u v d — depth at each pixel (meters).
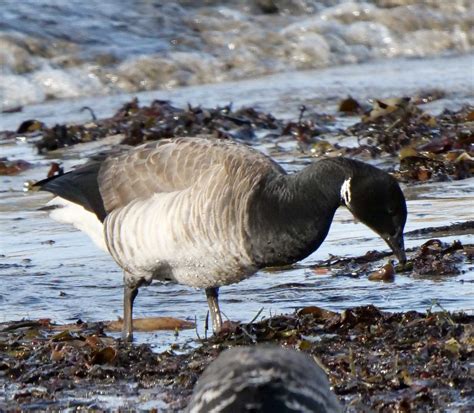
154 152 12.85
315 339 11.95
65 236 17.23
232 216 11.89
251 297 13.89
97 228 13.19
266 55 31.77
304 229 11.77
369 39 33.50
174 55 30.64
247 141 22.91
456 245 15.04
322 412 7.11
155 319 12.97
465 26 34.56
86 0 32.25
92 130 23.78
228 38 31.95
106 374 11.23
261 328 12.26
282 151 21.89
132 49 30.59
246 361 7.21
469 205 17.48
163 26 31.84
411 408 10.00
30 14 30.89
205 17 32.66
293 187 11.79
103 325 12.99
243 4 33.56
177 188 12.38
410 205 17.59
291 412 6.91
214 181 12.06
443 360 10.95
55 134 23.36
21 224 17.84
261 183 11.95
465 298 13.36
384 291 13.77
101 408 10.38
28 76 28.91
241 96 27.56
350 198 11.70
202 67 30.39
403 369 10.65
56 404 10.51
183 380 10.99
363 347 11.55
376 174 11.72
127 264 12.77
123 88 29.14
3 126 25.59
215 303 12.73
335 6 34.69
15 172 21.22
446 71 30.36
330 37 32.91
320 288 14.06
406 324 12.00
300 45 32.19
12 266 15.55
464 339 11.39
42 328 12.83
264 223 11.81
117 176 12.99
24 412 10.34
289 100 26.91
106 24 31.38
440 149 20.69
